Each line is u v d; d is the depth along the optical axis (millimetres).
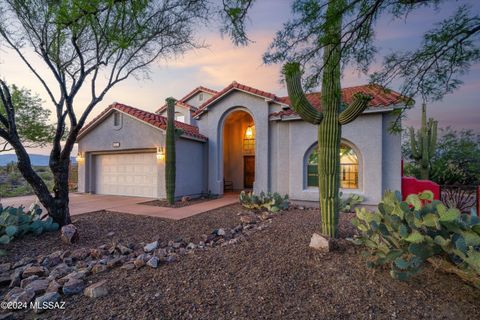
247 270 3896
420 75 3859
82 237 6055
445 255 3018
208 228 6895
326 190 4824
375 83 4020
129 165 13719
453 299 2846
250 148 16562
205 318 2764
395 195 3715
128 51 6668
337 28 2793
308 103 4910
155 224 7309
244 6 2988
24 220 5984
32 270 3994
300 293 3209
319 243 4410
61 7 3695
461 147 14547
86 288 3336
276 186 11672
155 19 5820
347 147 9984
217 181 13523
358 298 3018
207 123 13953
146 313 2850
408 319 2609
